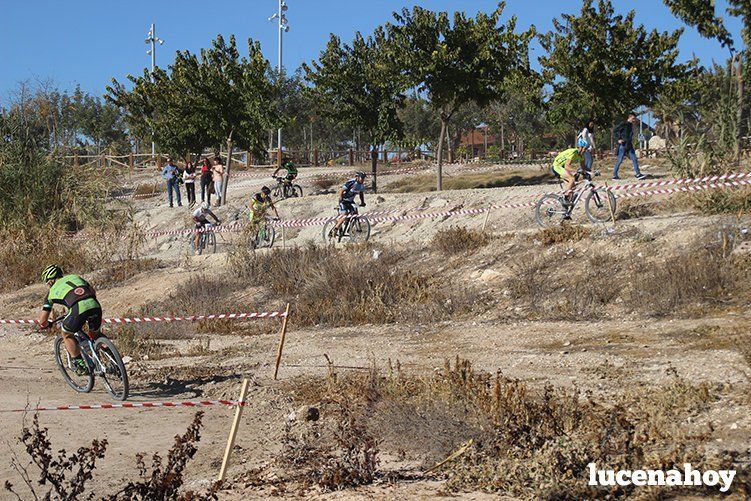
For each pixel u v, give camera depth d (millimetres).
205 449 7789
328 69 31906
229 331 15367
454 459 6375
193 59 33281
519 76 28734
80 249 23844
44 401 10055
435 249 17750
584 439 5895
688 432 6418
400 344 12680
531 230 17359
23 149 26797
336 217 20656
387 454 6973
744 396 7129
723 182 16250
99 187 26891
